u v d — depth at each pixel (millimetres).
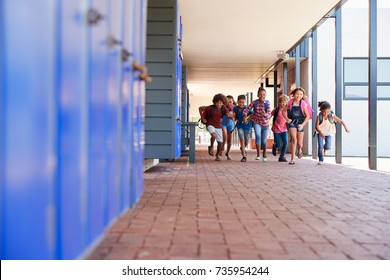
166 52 8758
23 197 1605
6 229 1547
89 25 2234
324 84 17281
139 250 2904
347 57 17359
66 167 1916
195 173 8312
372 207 4656
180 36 10438
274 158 14078
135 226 3627
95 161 2375
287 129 12172
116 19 2896
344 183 6879
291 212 4332
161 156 8750
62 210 1868
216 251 2906
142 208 4453
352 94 17328
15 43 1564
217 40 14539
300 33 13609
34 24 1644
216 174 8148
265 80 23719
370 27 9953
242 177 7641
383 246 3088
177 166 10070
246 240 3205
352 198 5289
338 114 12078
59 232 1839
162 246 3014
